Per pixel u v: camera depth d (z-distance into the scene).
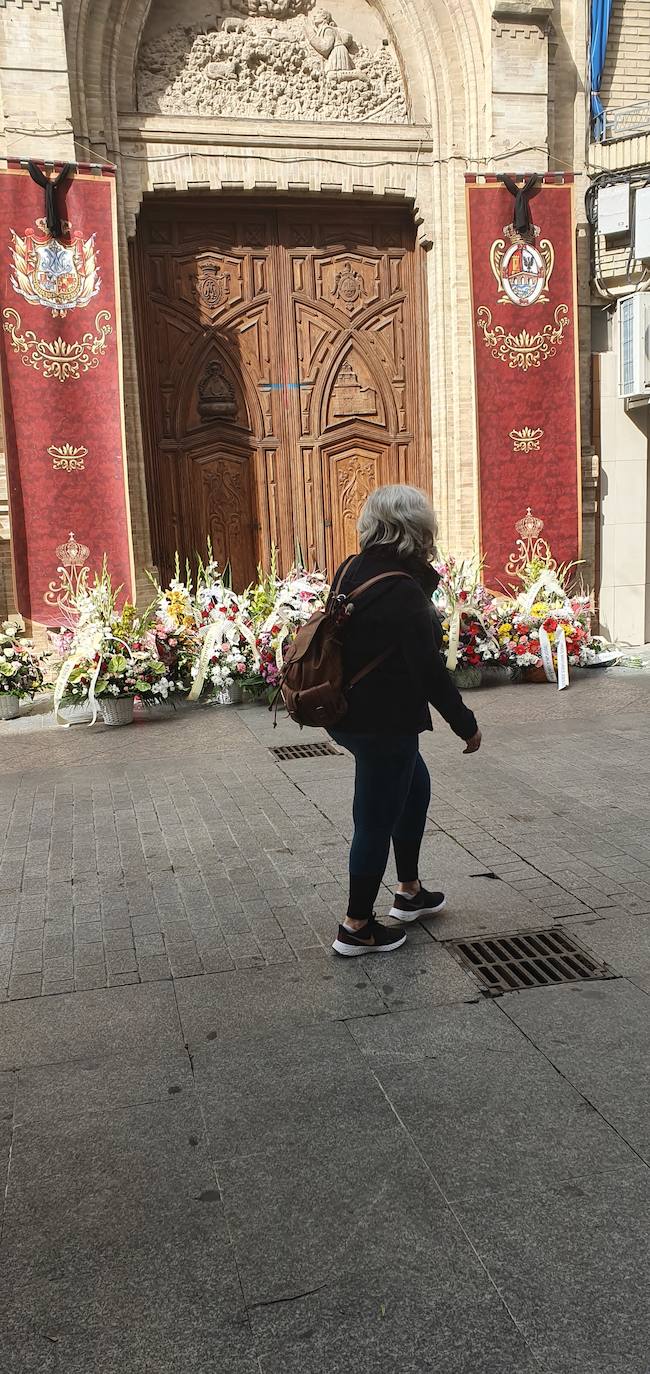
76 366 9.45
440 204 10.55
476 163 10.51
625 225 10.60
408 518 3.37
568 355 10.65
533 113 10.35
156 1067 2.92
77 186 9.23
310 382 10.80
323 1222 2.24
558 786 5.64
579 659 9.46
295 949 3.68
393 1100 2.70
